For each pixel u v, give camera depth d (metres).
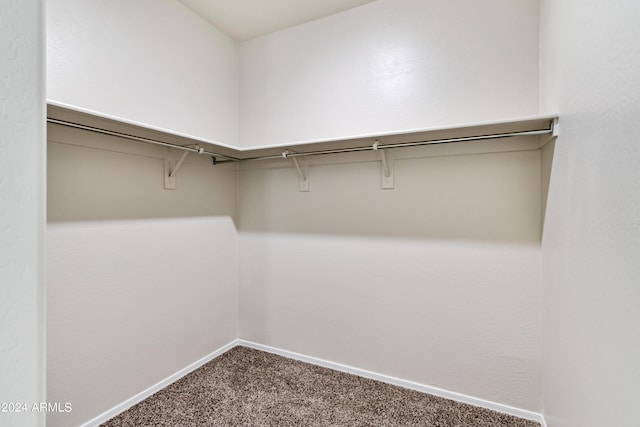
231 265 2.46
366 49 2.00
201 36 2.13
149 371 1.82
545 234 1.50
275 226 2.37
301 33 2.21
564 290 1.19
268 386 1.92
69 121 1.39
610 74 0.78
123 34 1.66
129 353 1.71
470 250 1.76
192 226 2.11
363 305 2.05
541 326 1.60
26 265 0.31
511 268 1.67
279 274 2.36
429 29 1.82
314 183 2.21
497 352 1.70
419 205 1.88
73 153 1.46
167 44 1.90
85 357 1.51
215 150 2.07
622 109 0.72
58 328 1.41
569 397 1.12
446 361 1.82
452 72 1.77
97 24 1.54
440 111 1.80
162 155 1.90
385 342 1.99
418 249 1.89
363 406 1.72
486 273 1.72
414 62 1.86
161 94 1.86
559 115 1.23
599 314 0.85
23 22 0.30
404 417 1.63
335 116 2.10
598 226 0.86
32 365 0.31
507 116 1.65
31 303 0.31
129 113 1.68
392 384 1.95
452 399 1.79
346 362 2.11
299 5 2.01
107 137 1.60
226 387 1.90
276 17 2.14
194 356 2.12
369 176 2.03
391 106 1.93
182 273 2.04
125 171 1.69
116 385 1.64
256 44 2.39
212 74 2.22
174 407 1.70
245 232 2.50
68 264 1.44
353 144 1.89
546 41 1.45
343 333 2.12
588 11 0.93
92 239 1.54
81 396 1.49
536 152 1.61
